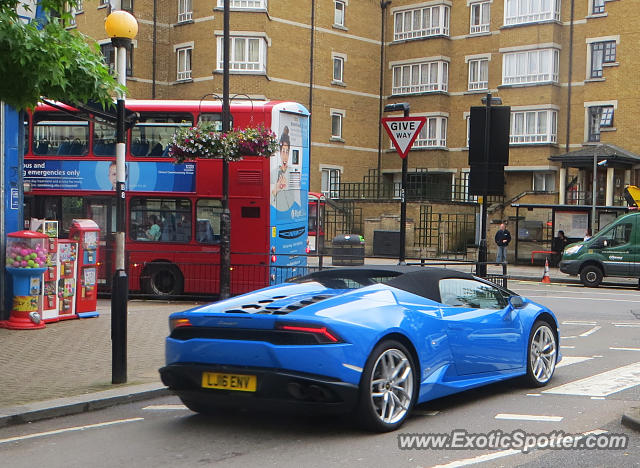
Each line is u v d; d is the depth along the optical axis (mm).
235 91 36625
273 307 6559
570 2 38344
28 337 11602
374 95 43688
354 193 40500
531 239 32312
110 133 17953
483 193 15531
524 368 8133
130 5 37094
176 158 15633
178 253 17625
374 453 5742
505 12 39781
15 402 7539
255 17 36594
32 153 18297
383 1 44000
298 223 18000
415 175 40812
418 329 6727
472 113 15570
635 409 6789
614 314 16422
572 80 38406
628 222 24172
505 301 8227
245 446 6012
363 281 7305
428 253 34750
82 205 18141
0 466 5652
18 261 12148
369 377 6168
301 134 18062
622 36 36812
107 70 9492
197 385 6398
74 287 13469
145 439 6332
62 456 5887
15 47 8469
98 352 10477
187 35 37625
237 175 17156
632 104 36469
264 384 6066
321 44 40594
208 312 6574
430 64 42438
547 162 38156
